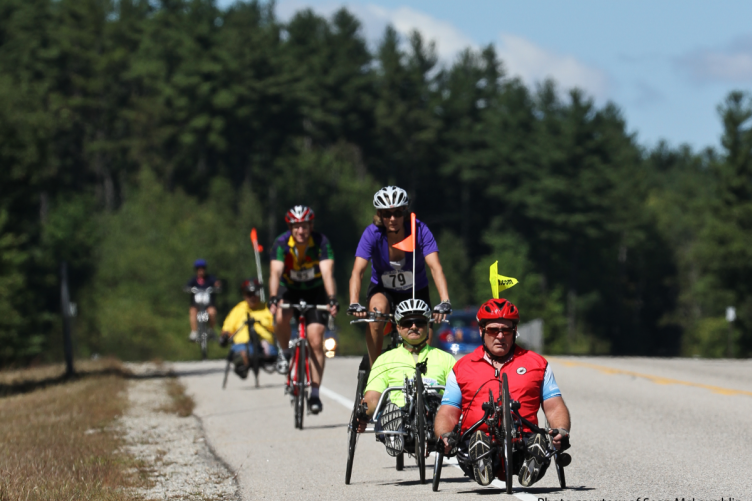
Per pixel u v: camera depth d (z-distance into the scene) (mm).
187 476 31047
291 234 39969
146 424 44594
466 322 94562
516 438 24141
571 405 48000
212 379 70625
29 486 27125
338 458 33906
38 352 183375
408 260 30859
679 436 36844
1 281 147500
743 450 33062
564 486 26469
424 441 27156
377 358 29297
